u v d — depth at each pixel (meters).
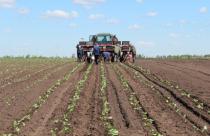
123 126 18.06
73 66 54.25
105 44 60.72
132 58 63.69
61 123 18.44
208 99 25.11
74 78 37.38
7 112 20.80
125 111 21.14
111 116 20.09
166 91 28.86
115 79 36.38
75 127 17.69
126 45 62.91
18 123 18.22
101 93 27.19
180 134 16.55
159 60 74.62
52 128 17.47
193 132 16.95
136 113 20.75
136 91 28.58
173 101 24.77
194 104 23.33
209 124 18.59
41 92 27.89
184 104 23.72
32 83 33.59
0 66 55.75
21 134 16.47
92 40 61.44
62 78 37.31
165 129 17.31
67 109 21.48
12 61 71.44
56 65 57.75
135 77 38.56
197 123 18.69
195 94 27.19
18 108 21.89
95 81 34.75
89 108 22.03
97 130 17.16
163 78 38.00
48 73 43.16
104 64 56.50
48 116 19.95
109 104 23.41
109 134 16.25
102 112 20.30
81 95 26.52
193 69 49.97
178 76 40.16
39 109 21.66
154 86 31.80
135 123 18.50
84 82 33.78
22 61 71.69
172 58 84.00
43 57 88.56
